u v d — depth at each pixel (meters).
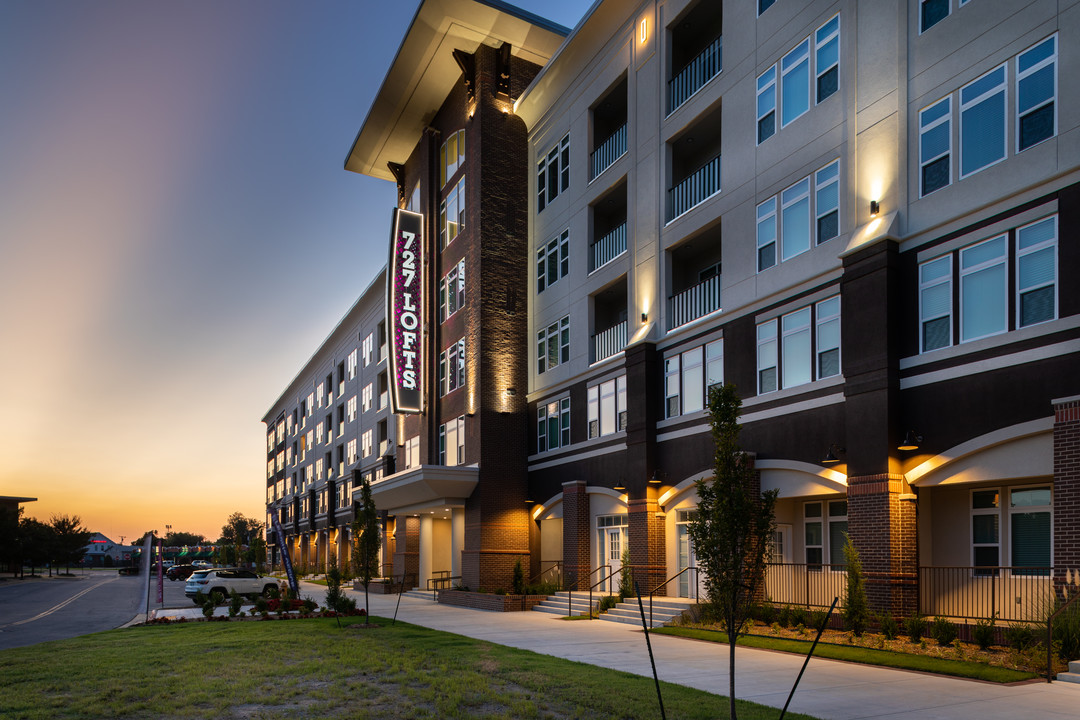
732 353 20.77
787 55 19.98
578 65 29.97
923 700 10.08
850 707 9.68
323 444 69.06
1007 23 14.74
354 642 16.52
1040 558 14.28
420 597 33.72
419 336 35.91
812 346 18.30
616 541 25.66
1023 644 12.63
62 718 9.50
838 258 17.70
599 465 26.52
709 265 24.08
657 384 23.86
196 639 17.36
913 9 16.69
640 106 26.06
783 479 18.73
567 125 30.80
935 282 15.56
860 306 16.55
